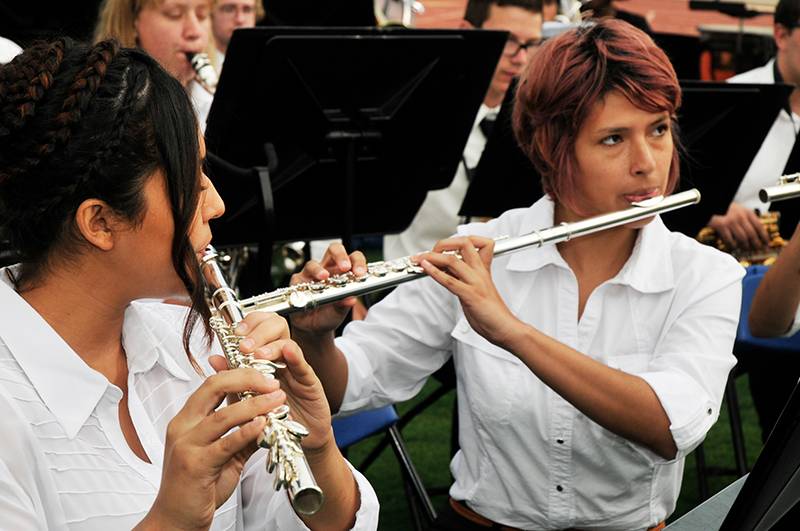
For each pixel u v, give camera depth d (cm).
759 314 691
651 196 557
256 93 780
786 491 359
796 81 1217
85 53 361
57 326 382
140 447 400
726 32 1619
